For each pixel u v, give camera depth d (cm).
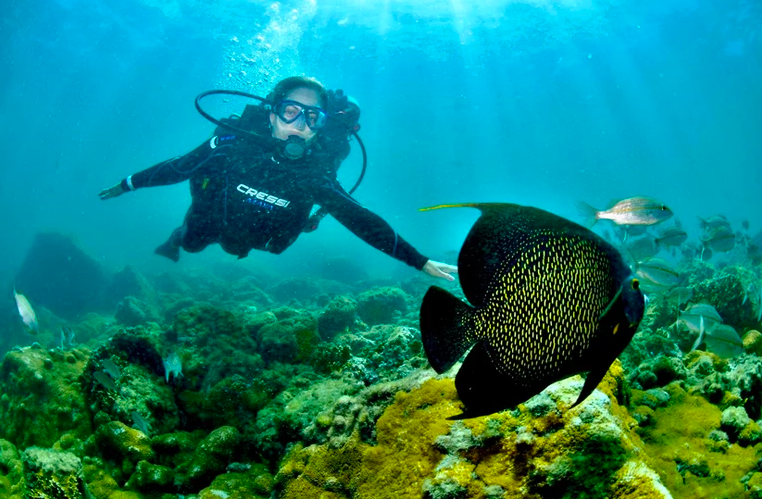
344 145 546
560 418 180
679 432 239
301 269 2359
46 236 1505
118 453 310
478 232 105
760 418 267
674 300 477
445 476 186
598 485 164
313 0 2453
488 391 104
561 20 2941
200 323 464
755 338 393
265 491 263
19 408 360
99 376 328
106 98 4950
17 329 1150
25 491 264
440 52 3306
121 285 1363
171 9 2670
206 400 370
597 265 104
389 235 395
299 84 489
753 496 196
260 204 471
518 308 106
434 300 105
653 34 3338
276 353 452
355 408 244
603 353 103
